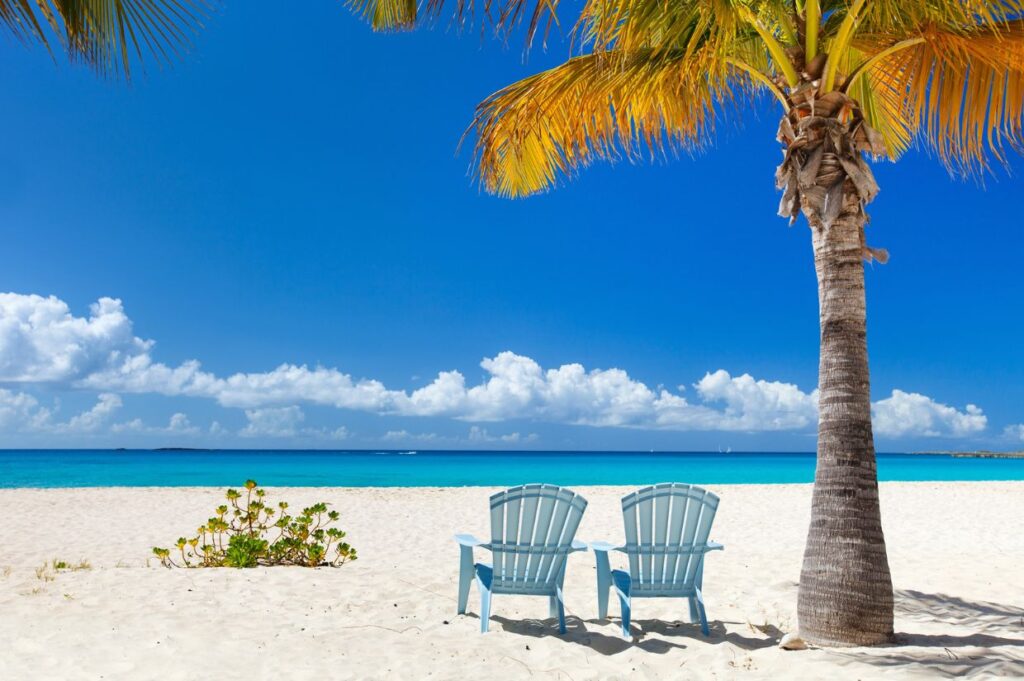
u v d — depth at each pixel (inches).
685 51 173.9
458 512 542.3
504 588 181.9
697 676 143.9
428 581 241.3
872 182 169.8
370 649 162.4
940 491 776.3
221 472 1566.2
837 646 157.9
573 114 193.2
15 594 208.1
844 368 166.1
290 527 276.5
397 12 221.5
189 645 162.6
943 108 180.9
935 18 158.1
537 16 143.4
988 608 205.0
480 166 211.5
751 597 223.0
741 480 1409.9
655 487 182.1
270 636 171.2
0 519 458.9
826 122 169.8
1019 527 442.3
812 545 165.8
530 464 2748.5
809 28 172.2
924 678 133.6
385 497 673.0
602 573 193.3
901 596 221.1
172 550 335.0
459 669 149.0
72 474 1437.0
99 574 237.8
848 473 163.0
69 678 140.6
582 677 144.7
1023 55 166.2
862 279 169.3
